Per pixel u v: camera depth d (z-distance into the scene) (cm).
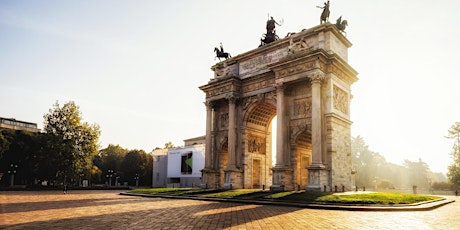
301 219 2450
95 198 5238
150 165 16262
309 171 4853
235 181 6131
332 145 4994
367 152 13788
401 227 2056
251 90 6394
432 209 3186
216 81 6656
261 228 2036
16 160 11356
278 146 5384
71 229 2017
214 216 2644
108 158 17438
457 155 10944
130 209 3275
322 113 5119
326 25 5328
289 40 5791
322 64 5156
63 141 10200
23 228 2059
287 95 5694
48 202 4341
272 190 5206
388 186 10944
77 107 10625
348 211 3017
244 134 6412
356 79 5956
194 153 12406
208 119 6894
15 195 6338
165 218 2531
